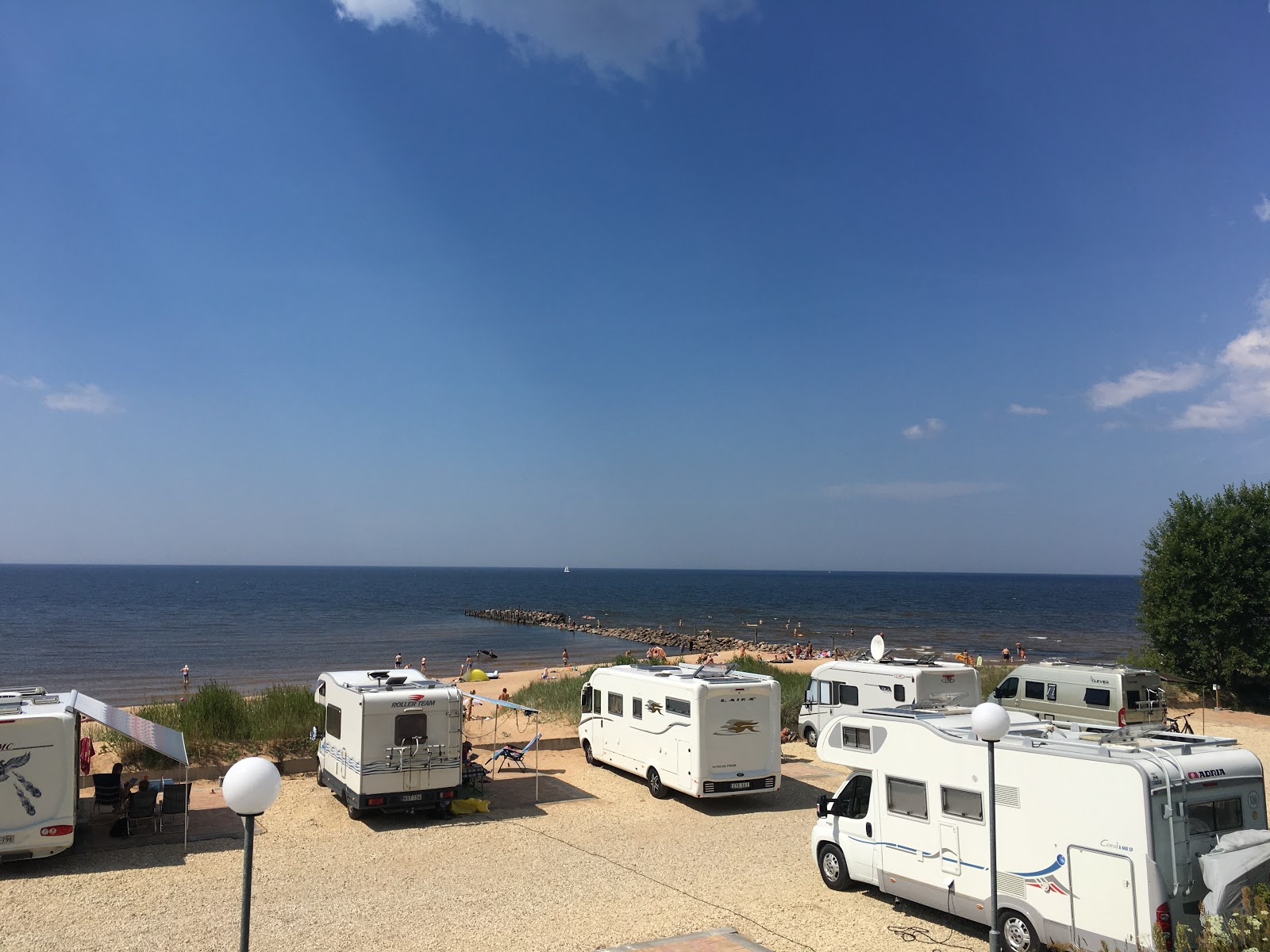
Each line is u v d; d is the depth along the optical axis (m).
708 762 14.82
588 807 15.29
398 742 13.87
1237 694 27.42
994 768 7.89
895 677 18.47
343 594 150.25
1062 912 8.09
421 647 64.50
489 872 11.53
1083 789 8.06
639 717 16.78
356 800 13.62
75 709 11.83
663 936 9.24
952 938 9.23
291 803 14.91
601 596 153.25
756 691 15.34
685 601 136.75
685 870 11.67
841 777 17.81
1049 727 9.61
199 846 12.47
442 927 9.50
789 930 9.46
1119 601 143.50
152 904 10.06
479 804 14.80
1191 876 7.70
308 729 18.19
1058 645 65.94
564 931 9.40
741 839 13.30
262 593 148.25
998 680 30.19
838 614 104.19
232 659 53.84
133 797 12.78
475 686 36.12
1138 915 7.54
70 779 11.33
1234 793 8.17
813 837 11.20
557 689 27.64
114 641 64.38
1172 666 28.44
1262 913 6.48
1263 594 26.39
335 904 10.20
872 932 9.38
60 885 10.68
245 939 5.52
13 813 10.94
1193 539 27.92
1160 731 9.31
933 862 9.41
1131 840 7.66
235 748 17.30
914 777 9.71
